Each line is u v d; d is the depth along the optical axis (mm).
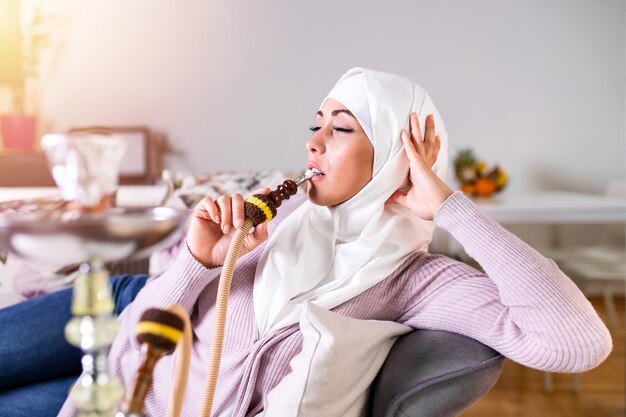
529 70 4121
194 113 4102
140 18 4020
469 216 1045
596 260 3078
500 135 4160
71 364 1381
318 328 948
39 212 475
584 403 2541
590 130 4164
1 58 3725
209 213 997
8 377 1314
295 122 4129
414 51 4094
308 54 4082
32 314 1356
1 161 3473
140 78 4055
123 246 454
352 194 1131
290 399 935
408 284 1137
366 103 1111
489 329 1016
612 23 4090
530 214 2992
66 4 3975
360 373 986
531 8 4078
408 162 1126
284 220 1186
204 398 726
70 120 4051
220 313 773
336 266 1117
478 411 2469
